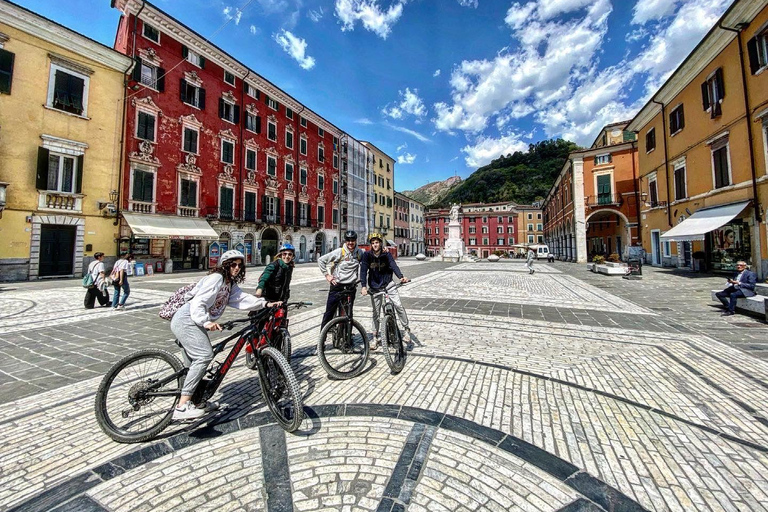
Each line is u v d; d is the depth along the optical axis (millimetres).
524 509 1847
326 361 3693
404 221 61812
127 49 19500
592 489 2008
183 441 2572
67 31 16516
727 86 14062
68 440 2609
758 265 12641
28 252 15445
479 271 20312
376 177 49781
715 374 3760
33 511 1862
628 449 2408
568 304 8398
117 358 4566
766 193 12258
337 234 39781
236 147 26406
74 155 16938
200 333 2705
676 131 18141
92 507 1901
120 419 2850
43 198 15930
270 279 3975
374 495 1955
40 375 3949
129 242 18875
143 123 20016
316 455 2352
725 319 6488
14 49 15148
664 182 19703
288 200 32094
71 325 6434
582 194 28844
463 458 2303
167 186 21234
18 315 7348
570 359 4336
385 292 4645
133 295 10484
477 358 4395
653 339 5219
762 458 2283
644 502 1894
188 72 22734
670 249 19656
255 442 2533
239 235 26297
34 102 15680
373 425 2744
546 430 2664
